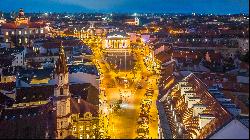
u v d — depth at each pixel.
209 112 123.25
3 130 120.19
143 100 186.38
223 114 113.56
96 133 144.12
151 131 146.62
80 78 189.88
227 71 195.88
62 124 131.38
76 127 143.88
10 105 157.88
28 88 167.62
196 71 198.75
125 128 150.12
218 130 106.25
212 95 132.88
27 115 134.25
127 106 179.38
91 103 160.00
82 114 145.25
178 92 158.50
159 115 149.38
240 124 105.12
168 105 155.75
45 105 143.00
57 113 130.75
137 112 170.00
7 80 198.62
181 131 124.62
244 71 159.75
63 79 131.62
